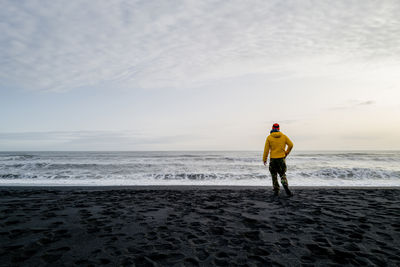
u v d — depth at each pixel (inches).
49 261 95.8
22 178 490.3
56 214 181.9
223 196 270.1
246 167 698.8
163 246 114.2
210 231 138.3
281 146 258.5
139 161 939.3
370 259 97.0
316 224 150.7
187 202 233.9
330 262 94.9
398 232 132.6
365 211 186.4
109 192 308.7
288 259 98.3
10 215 177.8
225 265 93.1
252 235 130.4
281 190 313.1
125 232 136.6
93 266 91.7
